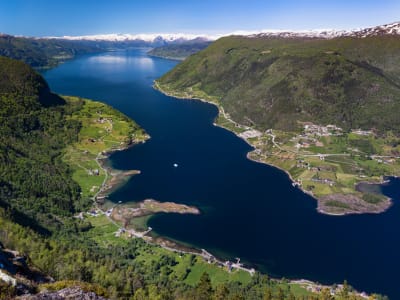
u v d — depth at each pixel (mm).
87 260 164875
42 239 171625
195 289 150750
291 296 158125
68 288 89375
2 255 109062
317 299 162500
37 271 111938
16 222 189500
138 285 152000
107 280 145250
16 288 84125
